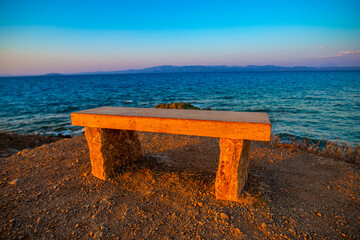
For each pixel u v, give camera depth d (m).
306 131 8.97
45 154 4.29
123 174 3.29
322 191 2.92
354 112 13.01
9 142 6.49
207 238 2.05
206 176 3.26
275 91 27.94
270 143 4.93
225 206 2.51
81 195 2.80
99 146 3.05
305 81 51.34
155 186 2.97
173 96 24.14
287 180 3.22
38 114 14.15
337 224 2.25
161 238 2.06
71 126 10.47
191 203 2.59
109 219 2.34
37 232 2.15
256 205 2.50
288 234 2.09
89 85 50.59
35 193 2.85
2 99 24.30
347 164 3.84
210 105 16.70
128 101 20.45
